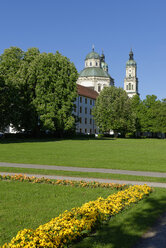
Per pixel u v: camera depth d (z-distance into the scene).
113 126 67.81
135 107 87.25
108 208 8.24
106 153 29.23
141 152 31.27
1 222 7.64
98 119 70.81
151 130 84.62
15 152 28.36
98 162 21.47
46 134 58.72
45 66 52.25
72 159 23.22
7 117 46.53
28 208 8.93
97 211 7.79
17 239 5.96
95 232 7.00
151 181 14.20
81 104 85.44
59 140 50.81
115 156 26.31
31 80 50.44
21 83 48.62
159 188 12.27
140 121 84.31
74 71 55.56
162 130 83.56
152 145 44.59
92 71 111.44
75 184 12.62
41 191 11.37
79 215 7.54
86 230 6.76
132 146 41.09
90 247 5.94
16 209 8.81
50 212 8.50
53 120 52.25
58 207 9.03
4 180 13.98
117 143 47.59
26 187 12.13
